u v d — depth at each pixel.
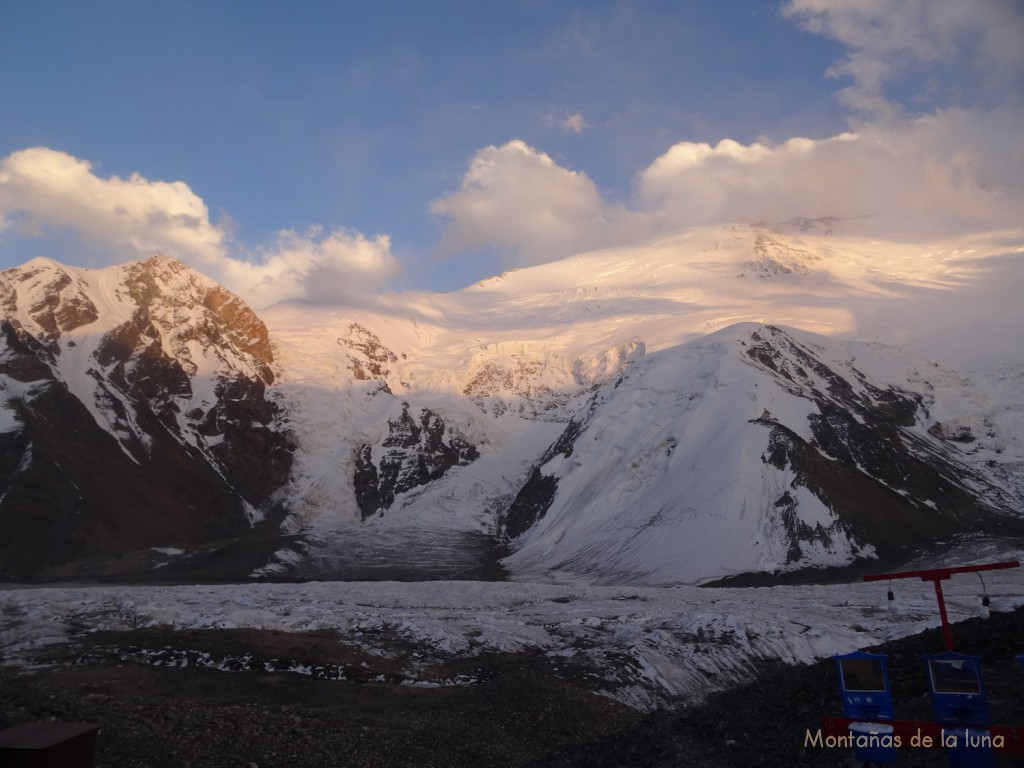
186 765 18.80
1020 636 18.56
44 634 39.47
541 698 28.45
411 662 37.47
